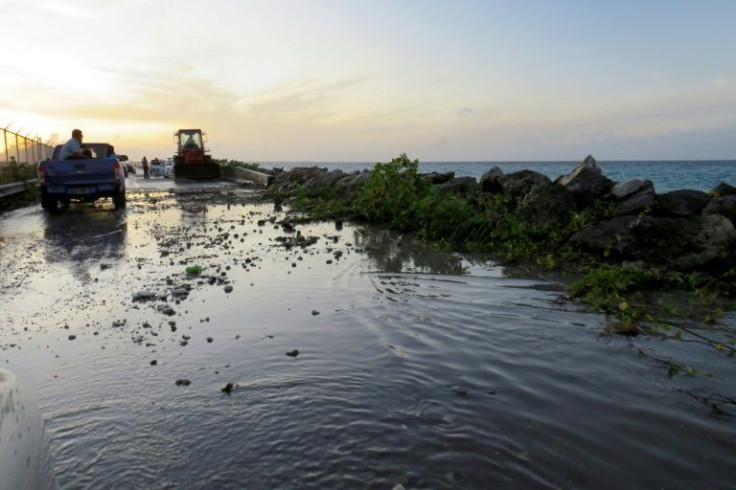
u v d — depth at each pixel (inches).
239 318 200.7
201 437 115.1
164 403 131.6
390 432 115.5
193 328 189.8
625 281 222.7
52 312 214.5
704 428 115.2
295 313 205.6
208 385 141.7
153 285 255.8
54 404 132.5
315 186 770.8
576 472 100.3
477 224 353.7
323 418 122.2
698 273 231.6
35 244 397.1
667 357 155.0
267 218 530.9
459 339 173.2
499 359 155.7
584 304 209.9
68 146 661.3
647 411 123.2
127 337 181.3
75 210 665.6
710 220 247.6
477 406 126.8
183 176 1416.1
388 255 320.5
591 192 360.2
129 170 2409.0
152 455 108.7
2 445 47.4
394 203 459.2
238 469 103.3
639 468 101.3
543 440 111.5
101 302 227.5
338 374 147.3
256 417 123.3
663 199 314.8
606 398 130.0
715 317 189.6
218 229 455.2
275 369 151.7
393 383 140.7
